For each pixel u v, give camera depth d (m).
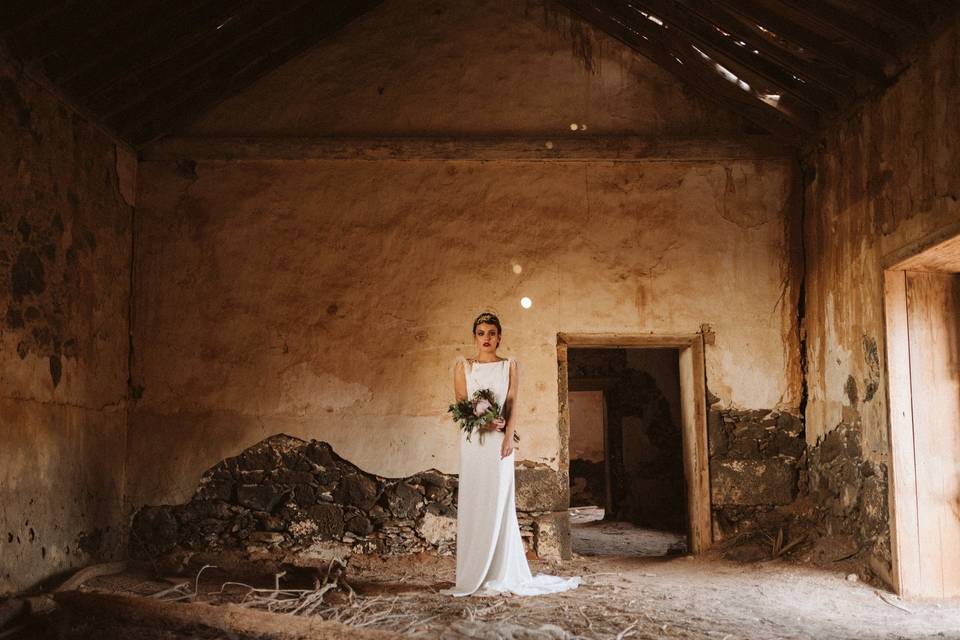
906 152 5.62
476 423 5.70
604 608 5.22
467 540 5.72
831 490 6.89
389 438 7.43
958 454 5.76
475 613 4.96
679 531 11.48
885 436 5.87
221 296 7.56
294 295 7.57
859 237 6.39
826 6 5.63
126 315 7.43
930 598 5.60
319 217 7.65
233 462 7.40
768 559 6.94
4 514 5.45
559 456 7.42
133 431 7.42
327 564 6.91
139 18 6.09
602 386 12.47
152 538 7.30
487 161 7.71
